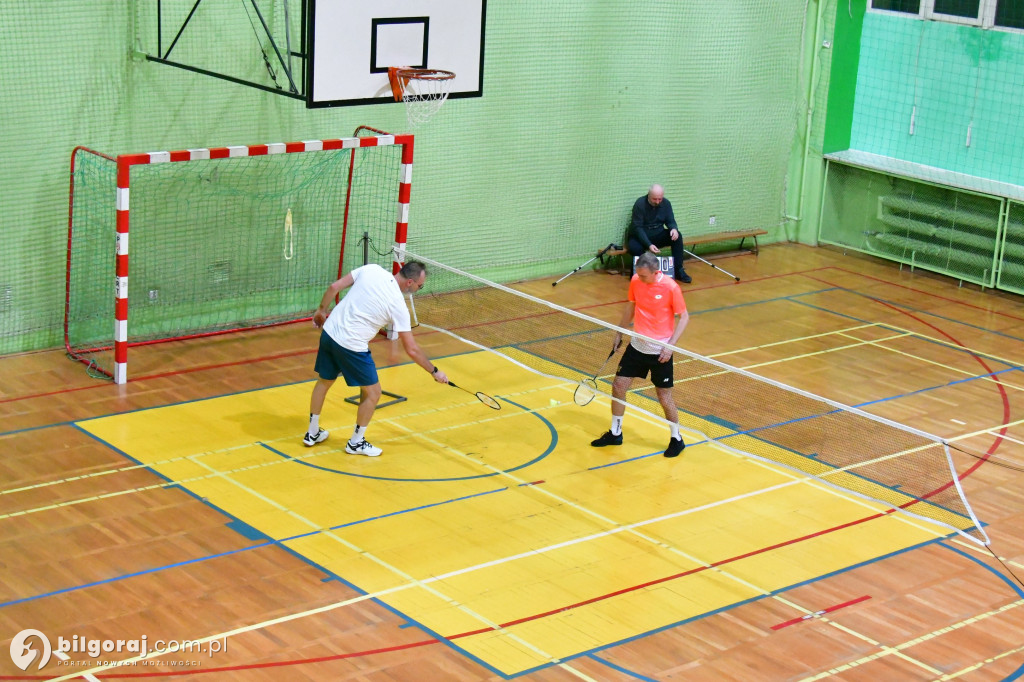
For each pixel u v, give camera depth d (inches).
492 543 350.6
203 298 522.6
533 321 560.1
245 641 292.7
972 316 606.2
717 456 420.2
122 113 483.8
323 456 402.9
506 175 602.5
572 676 286.2
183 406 438.0
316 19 448.1
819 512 382.6
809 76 708.7
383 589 321.4
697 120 668.1
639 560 345.7
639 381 488.1
